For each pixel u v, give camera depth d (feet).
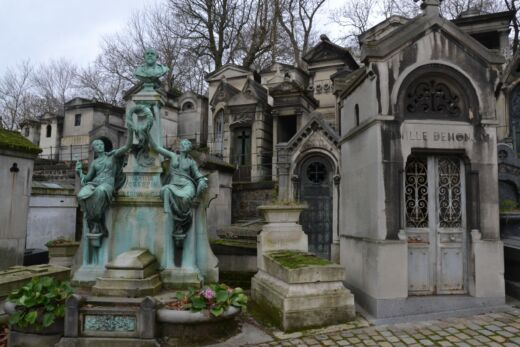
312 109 69.21
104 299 16.75
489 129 21.77
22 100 146.72
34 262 35.06
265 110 66.59
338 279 19.85
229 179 48.26
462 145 21.56
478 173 21.53
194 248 21.81
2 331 18.75
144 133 21.86
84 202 20.84
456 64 21.79
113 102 129.18
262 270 24.06
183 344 16.34
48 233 43.86
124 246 21.57
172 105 90.02
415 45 21.59
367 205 22.25
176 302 17.20
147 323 15.88
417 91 21.95
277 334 18.07
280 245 24.86
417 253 21.71
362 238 22.72
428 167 22.18
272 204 25.73
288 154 47.96
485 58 21.88
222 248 31.14
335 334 17.93
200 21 103.91
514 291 23.00
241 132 67.26
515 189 40.22
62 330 16.35
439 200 22.17
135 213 21.77
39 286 16.85
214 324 17.10
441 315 20.11
